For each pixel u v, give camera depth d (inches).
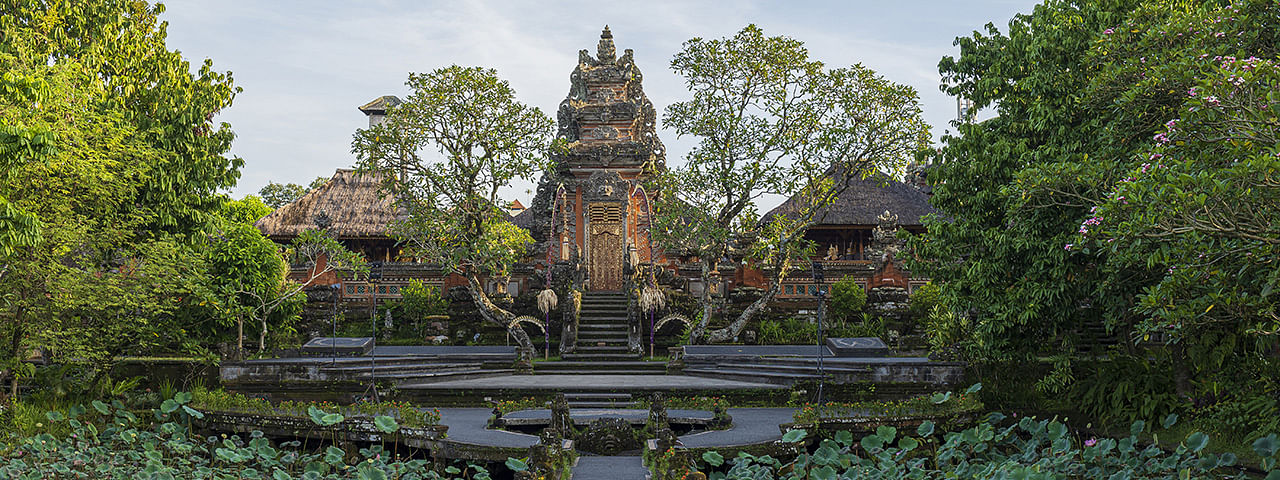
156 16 1075.9
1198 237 441.4
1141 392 718.5
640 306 1246.9
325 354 1106.1
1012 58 804.6
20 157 538.3
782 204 1942.7
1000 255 759.1
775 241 1293.1
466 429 717.3
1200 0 660.1
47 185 814.5
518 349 1205.1
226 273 1096.2
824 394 895.7
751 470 464.4
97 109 893.2
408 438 655.1
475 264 1248.2
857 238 1898.4
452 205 1241.4
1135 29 612.7
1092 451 445.4
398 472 479.8
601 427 647.8
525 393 913.5
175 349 1100.5
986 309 778.2
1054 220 714.2
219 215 1098.1
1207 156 449.1
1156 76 512.1
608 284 1555.1
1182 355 723.4
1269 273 443.2
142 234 999.6
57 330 860.0
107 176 838.5
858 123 1252.5
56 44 944.3
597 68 1641.2
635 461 608.7
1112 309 701.3
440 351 1200.8
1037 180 544.1
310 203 1904.5
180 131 1011.3
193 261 953.5
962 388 878.4
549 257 1497.3
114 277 866.1
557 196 1621.6
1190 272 462.3
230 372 926.4
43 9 961.5
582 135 1610.5
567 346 1200.8
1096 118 693.3
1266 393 652.7
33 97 600.4
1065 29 745.0
